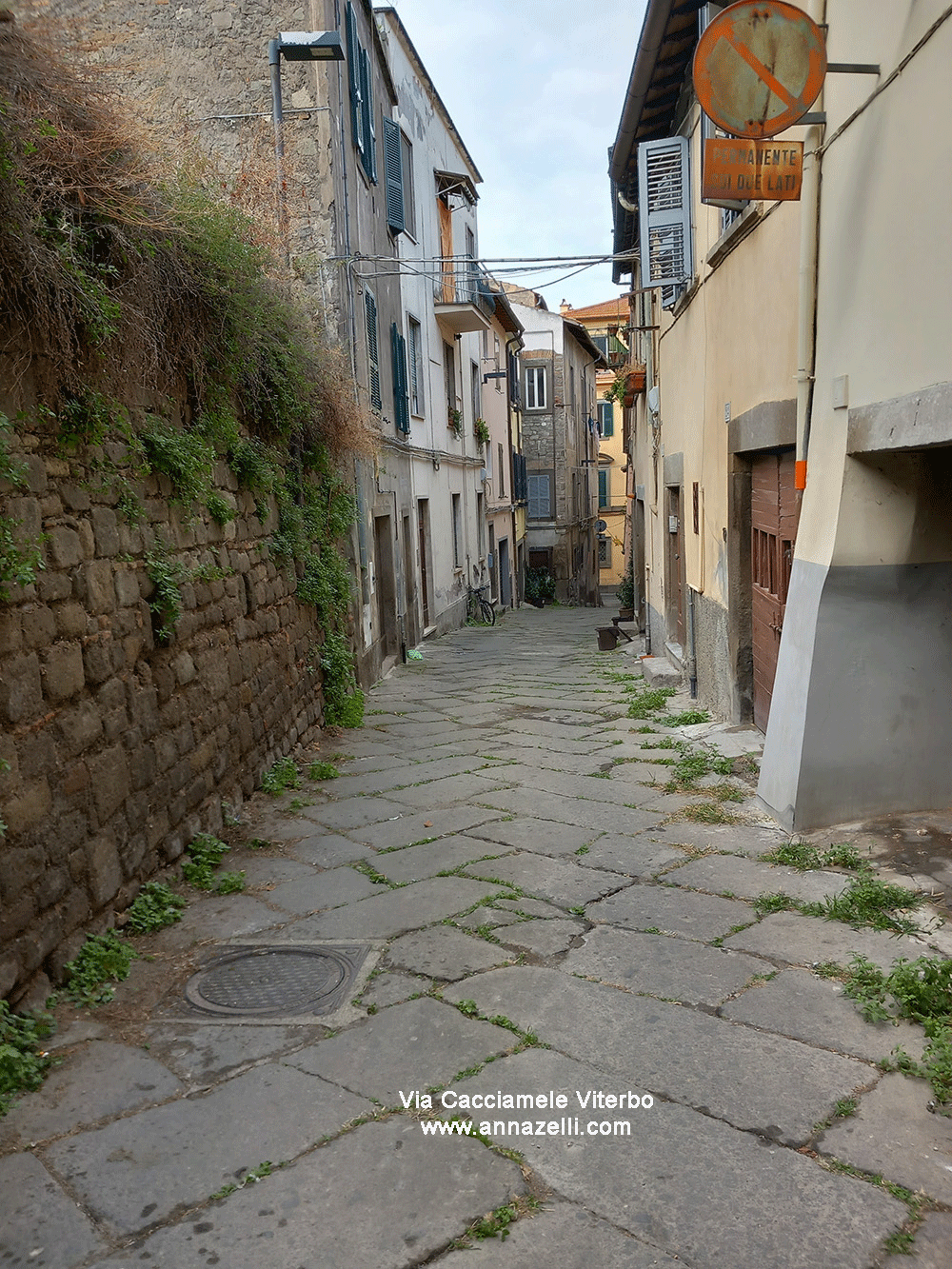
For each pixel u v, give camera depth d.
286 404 6.63
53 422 3.49
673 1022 3.02
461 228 20.67
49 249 3.37
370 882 4.38
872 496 4.37
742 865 4.34
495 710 9.00
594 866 4.47
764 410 5.77
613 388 16.95
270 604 6.43
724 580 7.32
